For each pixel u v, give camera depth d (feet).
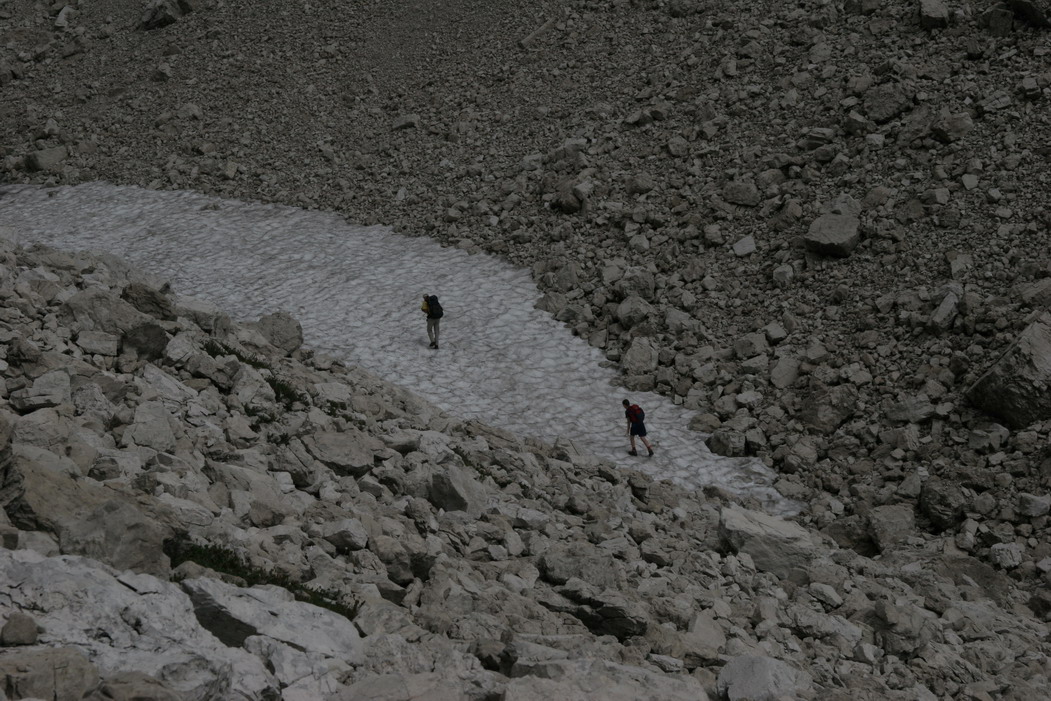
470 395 79.82
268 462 40.93
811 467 72.08
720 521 50.26
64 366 39.01
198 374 47.70
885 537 62.23
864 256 88.84
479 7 148.15
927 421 72.33
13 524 24.67
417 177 119.55
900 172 95.71
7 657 18.29
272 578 28.66
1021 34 105.29
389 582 32.01
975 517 63.26
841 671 34.96
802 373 80.12
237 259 104.53
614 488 58.29
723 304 90.07
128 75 148.46
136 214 116.78
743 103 112.78
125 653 20.43
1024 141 92.63
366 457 44.93
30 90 149.79
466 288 98.12
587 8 140.15
